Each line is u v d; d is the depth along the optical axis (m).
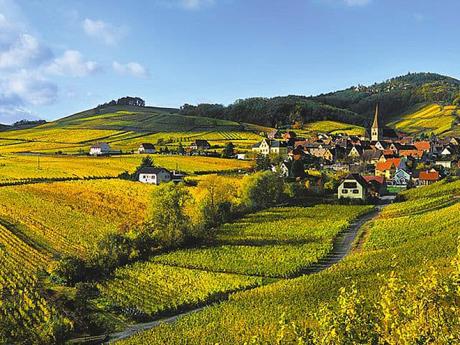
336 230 81.31
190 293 55.16
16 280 57.62
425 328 15.49
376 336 15.84
